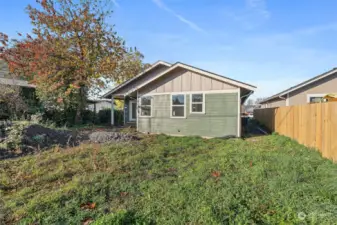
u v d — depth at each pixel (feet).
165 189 12.38
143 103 41.22
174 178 14.25
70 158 18.63
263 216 9.45
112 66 54.70
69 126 47.60
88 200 11.31
